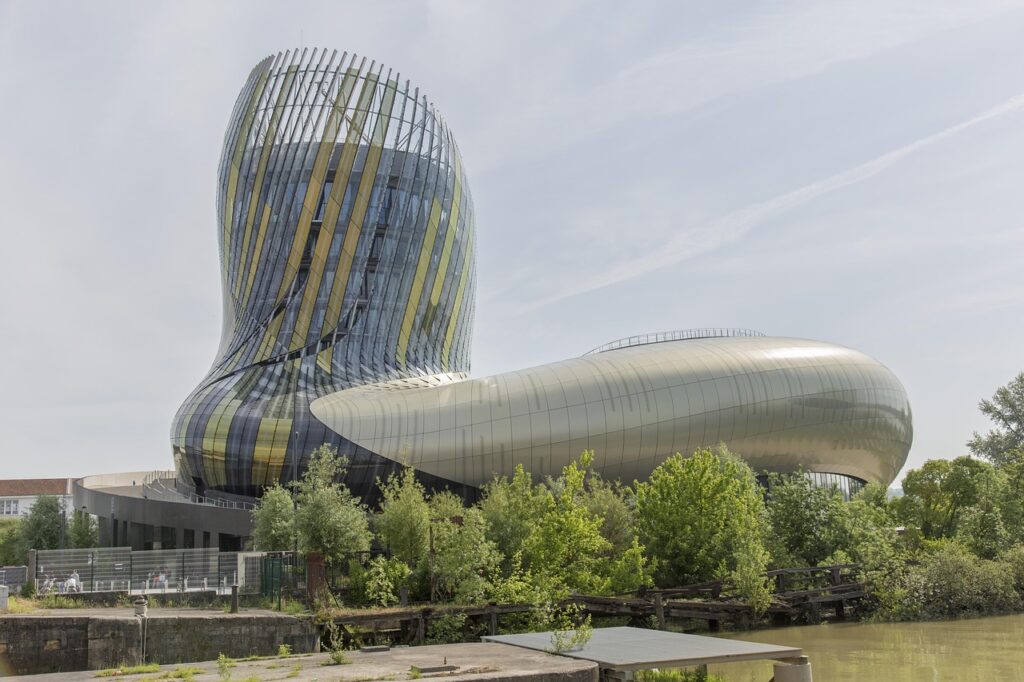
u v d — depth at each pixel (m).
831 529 48.22
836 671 30.80
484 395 62.59
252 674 21.59
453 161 88.31
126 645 29.02
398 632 33.91
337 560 39.31
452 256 87.56
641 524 47.16
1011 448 107.38
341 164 80.19
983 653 34.06
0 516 147.75
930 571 45.19
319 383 75.00
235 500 66.00
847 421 65.56
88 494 76.62
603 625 39.72
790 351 66.62
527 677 20.48
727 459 51.41
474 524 38.88
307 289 78.69
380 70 83.62
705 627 42.28
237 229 83.62
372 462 61.91
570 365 64.38
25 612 31.78
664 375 62.19
